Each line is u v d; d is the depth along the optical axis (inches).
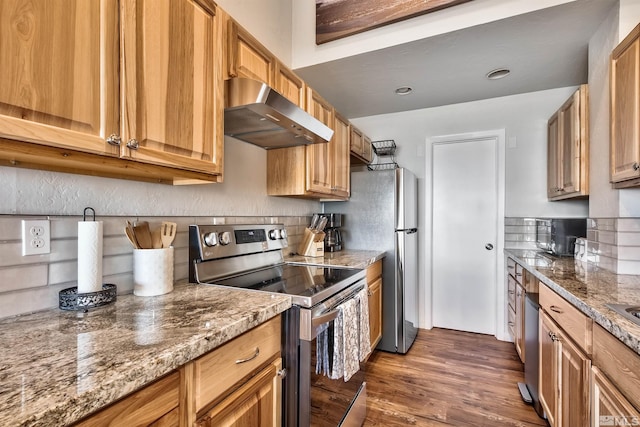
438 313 128.6
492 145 120.4
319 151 84.4
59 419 18.9
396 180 105.1
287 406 47.6
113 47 33.1
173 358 26.8
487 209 121.2
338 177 96.2
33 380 21.7
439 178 128.3
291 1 94.8
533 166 112.2
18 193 35.9
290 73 70.9
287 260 84.2
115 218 46.3
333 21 86.0
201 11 45.4
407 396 78.6
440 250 128.1
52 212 38.9
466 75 97.5
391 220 105.6
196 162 43.9
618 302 45.7
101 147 32.0
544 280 64.9
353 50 85.4
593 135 76.0
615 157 62.4
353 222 110.4
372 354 103.3
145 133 36.6
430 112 127.1
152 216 52.3
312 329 47.1
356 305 63.4
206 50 46.1
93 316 36.3
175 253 56.5
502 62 88.9
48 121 27.9
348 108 127.0
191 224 60.1
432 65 90.8
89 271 39.4
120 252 46.9
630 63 57.2
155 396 26.2
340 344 55.6
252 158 78.4
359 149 119.5
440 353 103.7
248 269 67.5
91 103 31.1
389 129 133.6
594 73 74.9
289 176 81.0
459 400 76.8
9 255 34.9
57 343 28.4
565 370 53.7
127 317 36.0
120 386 22.5
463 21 72.7
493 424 67.7
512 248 114.9
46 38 27.6
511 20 69.7
